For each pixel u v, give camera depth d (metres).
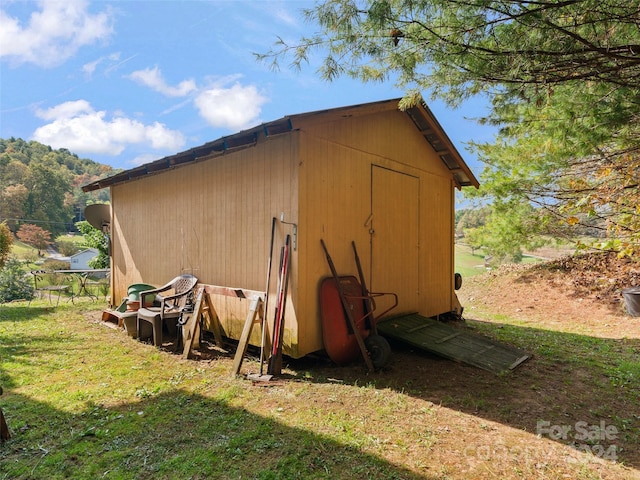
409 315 5.46
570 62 2.77
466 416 2.89
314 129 4.00
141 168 5.48
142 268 6.31
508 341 5.34
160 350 4.58
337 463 2.22
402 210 5.46
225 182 4.71
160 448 2.35
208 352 4.52
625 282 7.71
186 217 5.36
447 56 2.91
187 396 3.18
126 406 2.98
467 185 7.20
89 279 12.36
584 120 3.85
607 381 3.71
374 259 4.87
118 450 2.33
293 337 3.82
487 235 9.31
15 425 2.64
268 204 4.14
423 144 6.00
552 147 5.25
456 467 2.21
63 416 2.79
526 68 2.81
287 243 3.90
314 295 3.99
